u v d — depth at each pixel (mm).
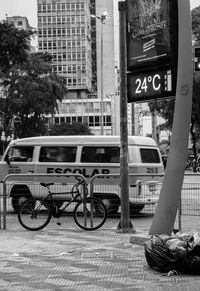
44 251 9273
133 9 10023
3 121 54344
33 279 7254
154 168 15406
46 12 139750
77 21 138625
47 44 139750
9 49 30562
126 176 11328
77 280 7160
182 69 9156
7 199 14523
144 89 9875
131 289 6629
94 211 11898
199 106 40594
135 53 10016
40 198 12133
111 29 108500
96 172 15242
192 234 7754
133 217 14656
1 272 7691
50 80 53500
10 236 11016
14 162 16328
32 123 56031
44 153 16062
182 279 7098
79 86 137500
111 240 10320
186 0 9133
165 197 9305
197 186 14156
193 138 51375
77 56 138000
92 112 125750
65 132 95938
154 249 7559
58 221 12578
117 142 15273
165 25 9297
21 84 50406
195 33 38531
